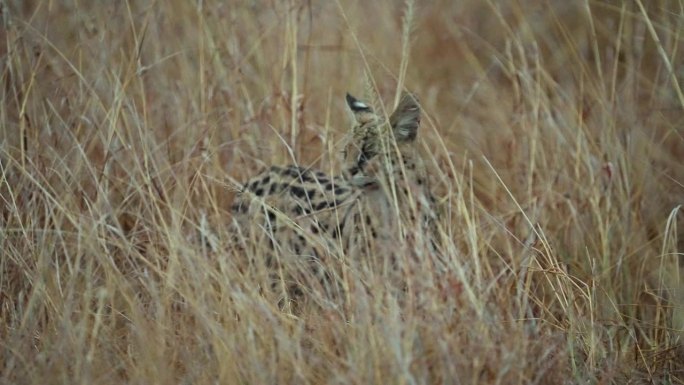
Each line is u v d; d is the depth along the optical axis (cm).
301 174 1775
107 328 1503
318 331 1452
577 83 2358
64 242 1669
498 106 2320
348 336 1395
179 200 1802
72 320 1568
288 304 1542
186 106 2095
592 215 1900
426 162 1923
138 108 2053
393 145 1672
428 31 2639
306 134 2102
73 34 2253
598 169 1962
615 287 1777
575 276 1777
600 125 2128
